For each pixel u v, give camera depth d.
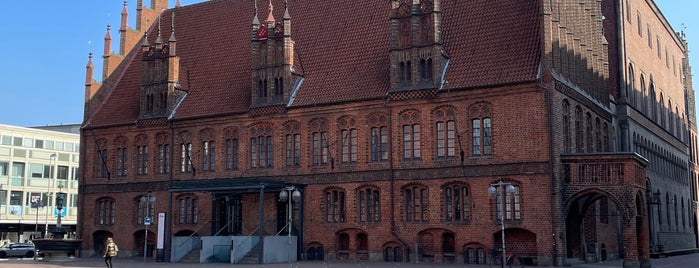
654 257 59.38
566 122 44.56
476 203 43.88
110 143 59.66
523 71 43.47
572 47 47.28
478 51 46.50
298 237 49.41
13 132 96.38
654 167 66.62
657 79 73.25
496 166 43.41
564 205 41.75
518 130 42.91
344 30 54.06
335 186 48.94
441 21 49.72
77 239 57.47
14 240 96.19
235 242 46.28
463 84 44.88
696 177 92.06
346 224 48.22
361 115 48.53
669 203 71.56
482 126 44.25
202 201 54.25
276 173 51.19
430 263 44.56
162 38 64.06
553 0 44.88
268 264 44.78
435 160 45.56
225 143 53.88
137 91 60.81
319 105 49.81
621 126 58.12
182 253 50.06
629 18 63.19
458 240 44.28
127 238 57.38
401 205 46.50
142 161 57.69
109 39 62.91
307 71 52.91
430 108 46.00
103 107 61.53
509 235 43.09
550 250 41.22
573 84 46.47
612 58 59.62
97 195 59.69
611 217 52.78
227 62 57.84
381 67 49.75
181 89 57.25
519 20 46.62
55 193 101.12
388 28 52.03
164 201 55.97
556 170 41.72
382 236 46.88
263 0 60.47
